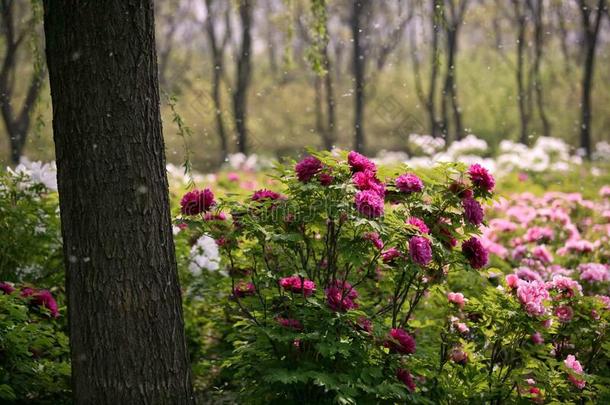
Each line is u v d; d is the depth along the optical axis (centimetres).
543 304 464
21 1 1705
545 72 3519
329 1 689
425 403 432
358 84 2822
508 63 3094
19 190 590
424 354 445
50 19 403
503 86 3653
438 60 637
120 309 404
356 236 424
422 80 3588
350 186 408
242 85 2888
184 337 429
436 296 498
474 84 3625
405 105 3434
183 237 627
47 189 607
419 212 441
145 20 409
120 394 405
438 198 442
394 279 463
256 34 3575
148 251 409
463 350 479
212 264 625
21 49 1702
